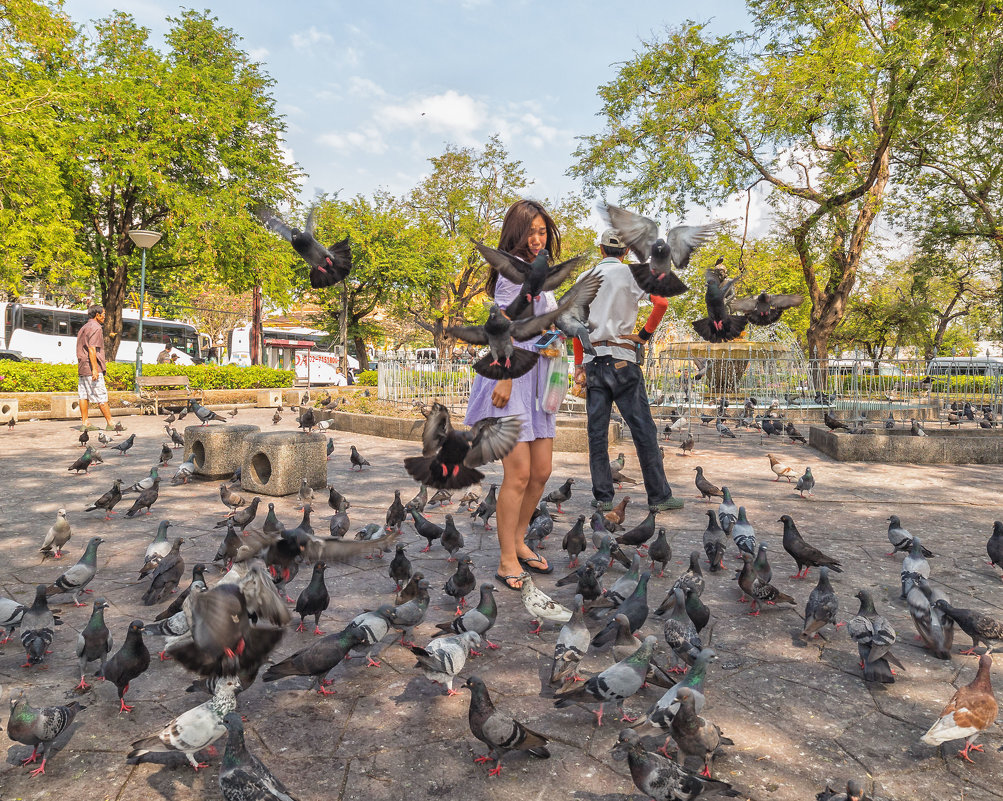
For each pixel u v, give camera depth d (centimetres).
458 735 344
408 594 485
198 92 3253
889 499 939
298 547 307
